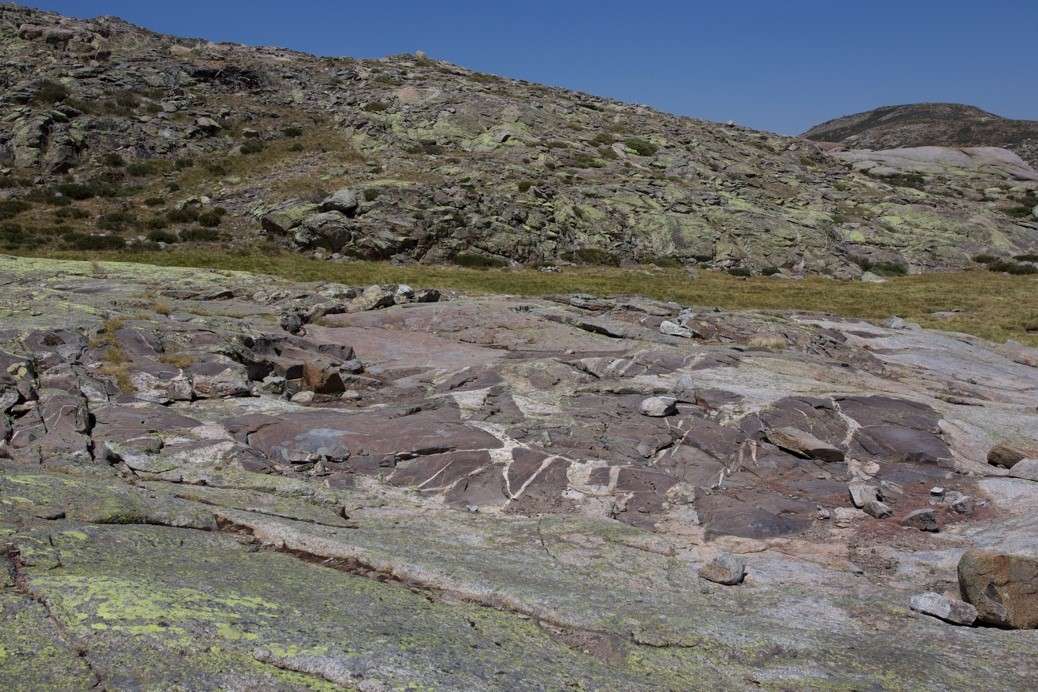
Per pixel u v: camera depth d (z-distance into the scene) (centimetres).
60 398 992
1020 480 964
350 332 1770
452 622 483
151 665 360
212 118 5378
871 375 1580
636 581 646
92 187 4316
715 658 493
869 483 956
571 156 5519
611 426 1106
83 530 528
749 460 1016
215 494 732
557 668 439
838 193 6091
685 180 5566
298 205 3944
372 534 697
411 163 4888
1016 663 510
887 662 504
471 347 1653
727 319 1986
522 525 789
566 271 3906
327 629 423
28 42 5956
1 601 399
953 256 5100
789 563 722
